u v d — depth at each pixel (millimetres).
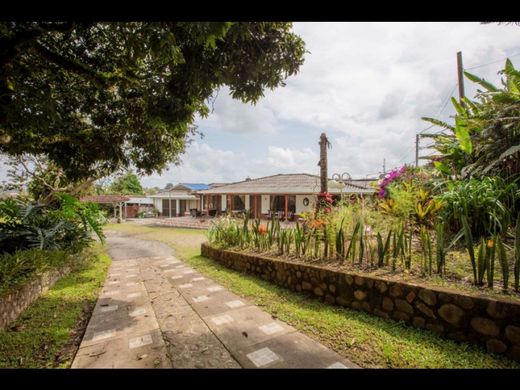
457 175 5090
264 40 2738
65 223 6402
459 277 2691
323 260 3861
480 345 2076
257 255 4848
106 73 3559
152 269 5852
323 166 6781
